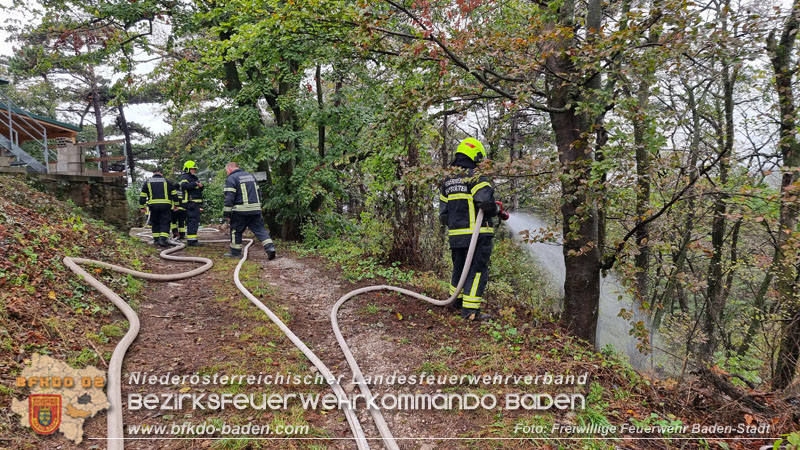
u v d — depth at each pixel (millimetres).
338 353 3959
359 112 9336
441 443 2736
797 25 3902
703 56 3629
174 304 4812
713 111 7863
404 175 4535
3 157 8023
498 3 5117
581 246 4625
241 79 10773
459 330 4578
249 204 7766
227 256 7938
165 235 8625
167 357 3443
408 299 5570
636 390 3604
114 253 5906
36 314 3277
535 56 4031
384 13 4883
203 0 9836
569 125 4621
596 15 4465
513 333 4406
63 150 7816
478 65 4285
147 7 9891
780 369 4801
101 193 7773
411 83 5367
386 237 7734
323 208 11438
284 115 10883
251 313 4637
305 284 6234
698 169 3738
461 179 4816
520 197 6637
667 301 7086
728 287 8430
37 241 4629
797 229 4531
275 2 5492
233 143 10711
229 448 2475
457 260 5152
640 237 4551
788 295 5898
